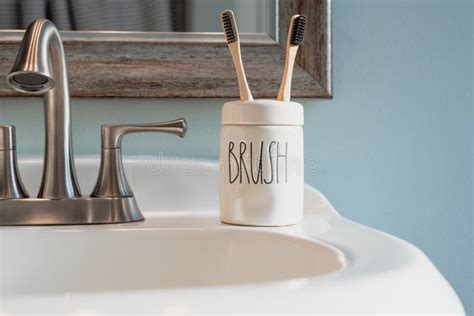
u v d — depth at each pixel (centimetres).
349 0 66
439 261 66
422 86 66
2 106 62
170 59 62
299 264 40
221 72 63
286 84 50
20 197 51
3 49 61
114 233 47
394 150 66
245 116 48
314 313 22
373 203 66
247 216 48
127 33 63
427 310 24
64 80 51
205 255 47
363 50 66
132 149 63
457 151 67
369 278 26
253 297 23
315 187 65
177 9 64
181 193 60
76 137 63
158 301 22
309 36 63
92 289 47
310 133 65
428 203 66
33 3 62
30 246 47
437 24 67
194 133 64
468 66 67
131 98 63
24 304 22
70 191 51
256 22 64
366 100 66
